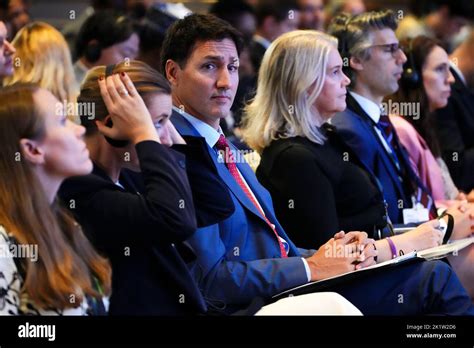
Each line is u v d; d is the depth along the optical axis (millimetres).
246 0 13695
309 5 13672
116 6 12523
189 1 14414
